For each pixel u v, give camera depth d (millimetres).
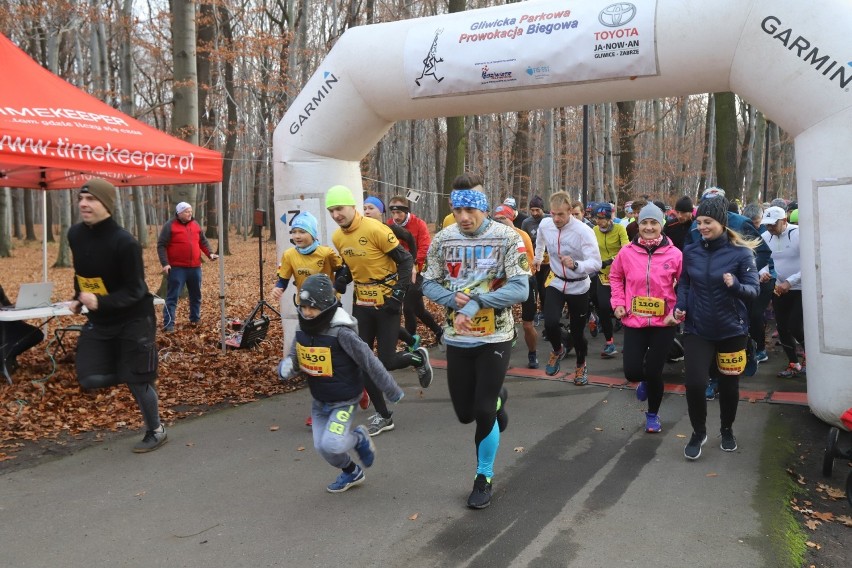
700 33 4773
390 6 25781
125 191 27750
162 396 5992
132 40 20188
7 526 3480
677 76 4992
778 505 3641
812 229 4609
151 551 3219
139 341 4500
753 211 7055
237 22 23438
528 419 5316
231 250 26906
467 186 3793
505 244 3617
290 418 5355
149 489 3967
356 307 5059
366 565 3078
